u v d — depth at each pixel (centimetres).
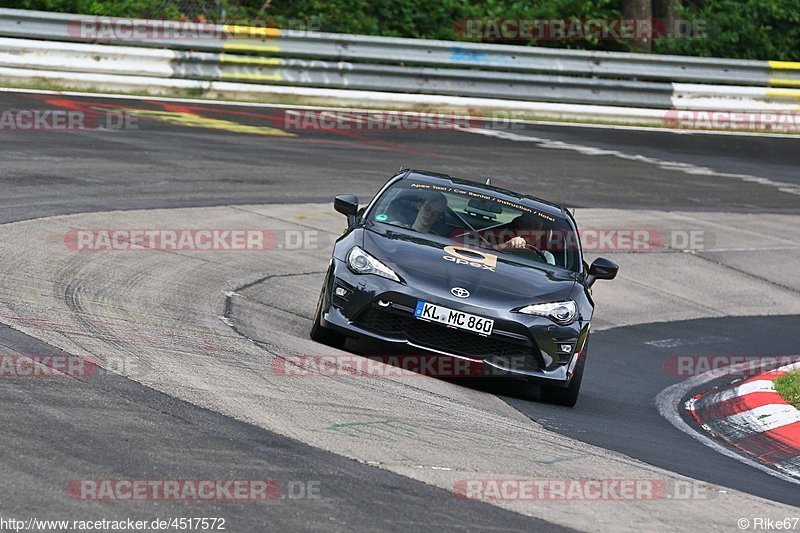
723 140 6969
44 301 2291
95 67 5941
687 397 2627
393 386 2080
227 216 3806
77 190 3738
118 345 2003
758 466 1981
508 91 6912
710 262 4344
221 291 2842
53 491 1259
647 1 8450
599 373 2786
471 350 2242
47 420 1495
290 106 6284
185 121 5419
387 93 6606
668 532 1414
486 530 1322
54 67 5838
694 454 1994
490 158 5519
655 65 7294
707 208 5200
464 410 2003
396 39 6700
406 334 2252
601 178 5475
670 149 6494
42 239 2964
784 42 8975
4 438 1401
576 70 7125
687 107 7300
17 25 5903
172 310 2477
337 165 4909
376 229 2492
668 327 3466
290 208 4100
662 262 4241
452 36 7975
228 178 4378
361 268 2303
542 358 2248
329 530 1247
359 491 1391
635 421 2267
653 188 5438
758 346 3353
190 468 1391
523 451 1744
